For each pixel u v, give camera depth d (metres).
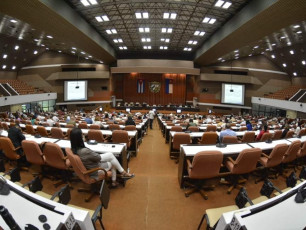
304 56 18.17
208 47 16.44
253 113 25.50
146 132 10.99
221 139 5.29
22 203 1.50
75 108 25.62
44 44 17.12
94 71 24.42
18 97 17.77
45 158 3.91
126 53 24.75
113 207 3.27
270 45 15.68
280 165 4.59
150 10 12.03
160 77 27.89
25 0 7.54
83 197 3.53
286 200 1.62
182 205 3.38
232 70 24.95
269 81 24.66
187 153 3.75
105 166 3.52
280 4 7.36
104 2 10.20
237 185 3.96
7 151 4.29
